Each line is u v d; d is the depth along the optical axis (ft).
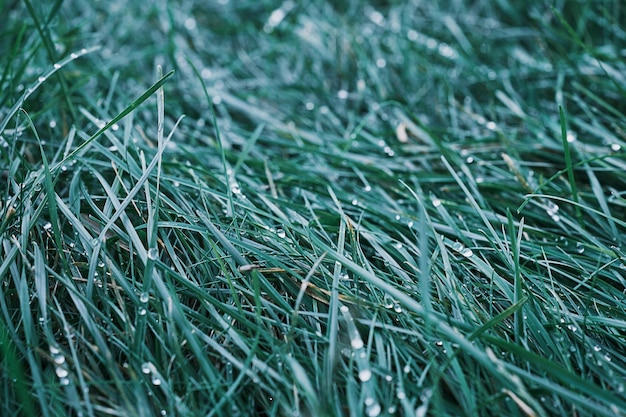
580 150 0.98
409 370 0.70
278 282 0.80
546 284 0.80
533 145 1.03
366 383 0.68
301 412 0.69
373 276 0.72
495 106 1.14
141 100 0.78
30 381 0.72
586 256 0.84
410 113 1.02
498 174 0.98
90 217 0.82
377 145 1.04
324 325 0.76
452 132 1.07
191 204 0.87
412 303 0.70
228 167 0.97
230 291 0.77
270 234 0.82
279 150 1.06
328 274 0.77
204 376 0.72
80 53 0.93
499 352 0.72
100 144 0.91
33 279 0.78
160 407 0.69
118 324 0.75
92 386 0.71
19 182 0.87
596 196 0.88
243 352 0.73
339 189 0.94
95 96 1.08
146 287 0.72
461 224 0.88
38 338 0.74
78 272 0.78
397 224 0.88
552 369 0.67
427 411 0.68
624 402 0.66
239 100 1.14
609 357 0.74
